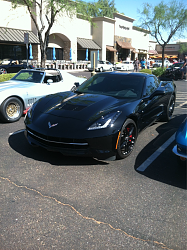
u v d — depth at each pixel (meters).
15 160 3.57
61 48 29.11
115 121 3.43
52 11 14.02
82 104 3.85
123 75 4.91
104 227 2.23
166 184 3.06
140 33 44.66
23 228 2.18
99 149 3.33
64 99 4.19
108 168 3.45
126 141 3.71
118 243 2.04
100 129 3.30
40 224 2.24
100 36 33.31
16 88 5.82
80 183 2.99
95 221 2.30
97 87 4.66
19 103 5.80
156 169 3.48
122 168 3.47
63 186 2.91
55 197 2.67
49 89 6.63
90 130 3.29
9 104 5.60
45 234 2.12
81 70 27.05
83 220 2.31
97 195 2.74
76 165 3.50
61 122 3.45
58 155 3.80
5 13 20.91
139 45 45.47
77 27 30.48
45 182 2.98
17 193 2.72
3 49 22.41
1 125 5.44
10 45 22.94
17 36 21.41
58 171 3.29
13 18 21.45
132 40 42.41
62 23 26.72
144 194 2.81
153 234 2.17
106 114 3.50
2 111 5.41
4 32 20.61
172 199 2.73
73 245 2.01
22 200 2.59
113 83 4.68
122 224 2.28
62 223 2.26
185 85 15.26
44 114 3.74
